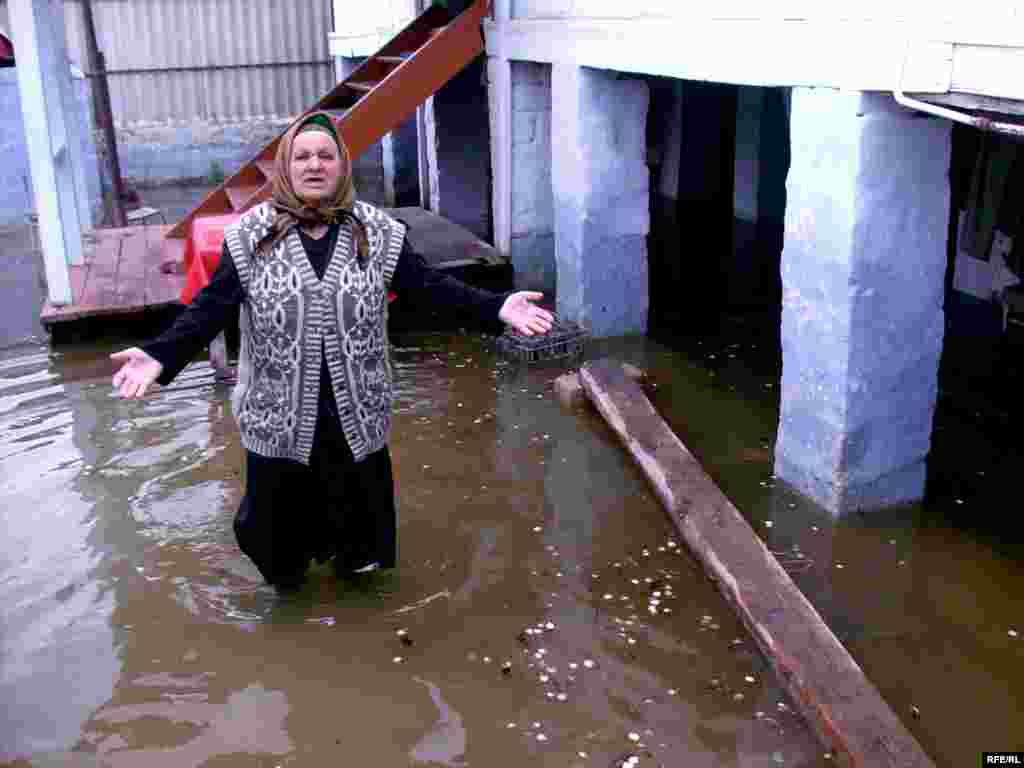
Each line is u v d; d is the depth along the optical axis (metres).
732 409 6.06
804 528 4.62
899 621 3.92
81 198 10.15
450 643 3.84
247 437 3.86
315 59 15.51
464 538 4.61
